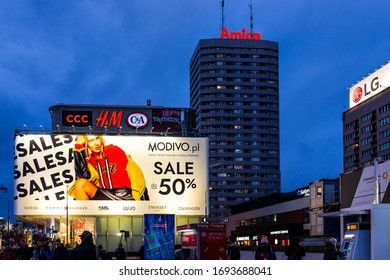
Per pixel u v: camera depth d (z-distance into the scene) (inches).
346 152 5846.5
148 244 1307.8
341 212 818.2
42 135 3432.6
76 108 3641.7
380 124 5137.8
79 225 3501.5
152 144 3459.6
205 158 3484.3
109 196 3408.0
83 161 3420.3
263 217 4256.9
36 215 3385.8
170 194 3435.0
